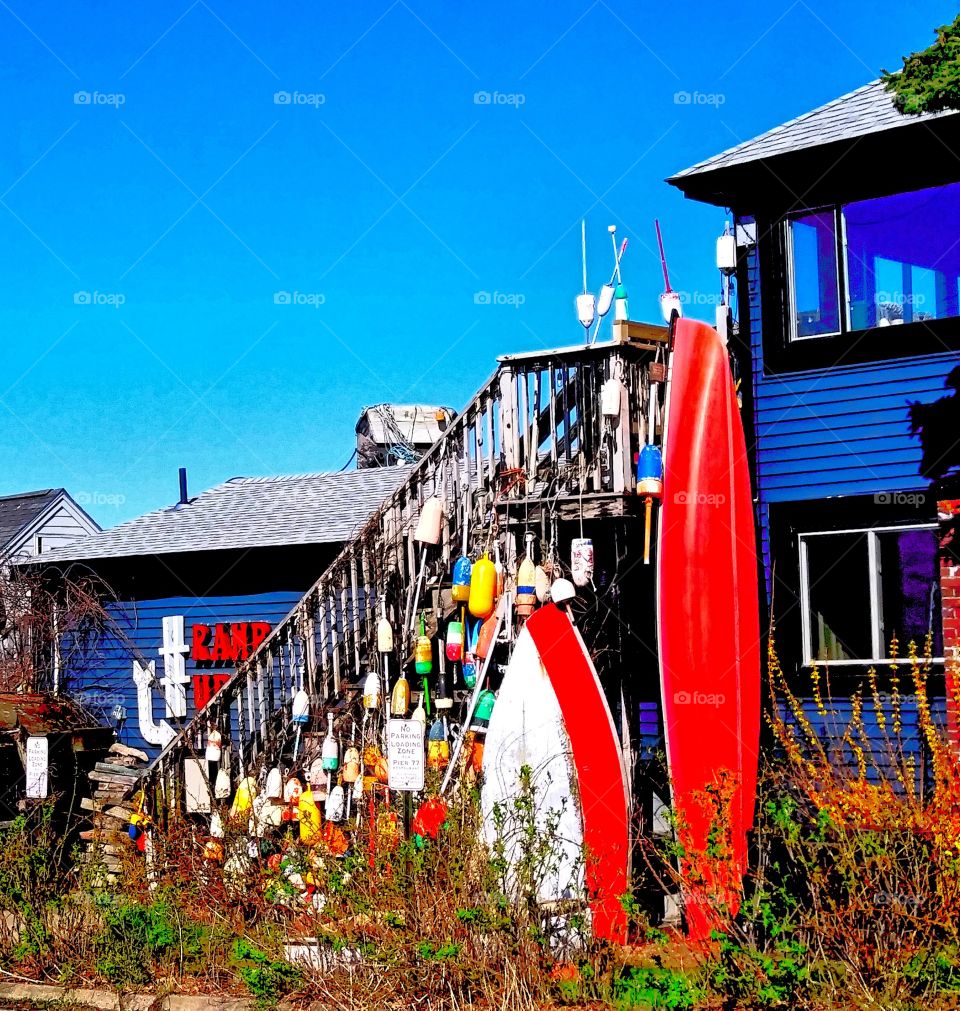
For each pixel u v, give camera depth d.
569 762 10.44
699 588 10.88
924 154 11.73
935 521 11.43
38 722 15.53
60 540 33.28
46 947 10.66
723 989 7.83
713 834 8.93
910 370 11.73
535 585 11.28
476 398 12.30
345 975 9.16
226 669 19.09
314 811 11.98
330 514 19.27
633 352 11.66
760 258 12.70
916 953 7.57
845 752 11.42
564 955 9.16
